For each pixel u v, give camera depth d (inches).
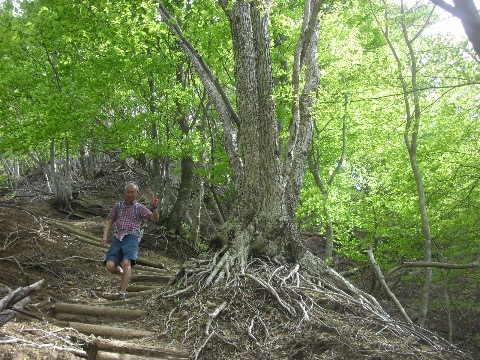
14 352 166.2
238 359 200.4
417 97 378.9
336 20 447.2
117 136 523.2
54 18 433.4
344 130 493.7
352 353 201.0
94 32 454.0
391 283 494.0
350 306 254.1
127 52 461.7
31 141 516.1
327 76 432.1
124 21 407.8
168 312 249.6
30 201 723.4
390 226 470.6
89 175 1002.1
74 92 491.2
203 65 368.5
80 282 321.7
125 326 234.8
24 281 281.3
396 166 481.4
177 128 567.5
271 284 261.1
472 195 432.8
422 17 472.7
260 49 300.0
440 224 443.2
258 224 298.5
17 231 350.6
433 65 358.3
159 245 542.9
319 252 677.3
